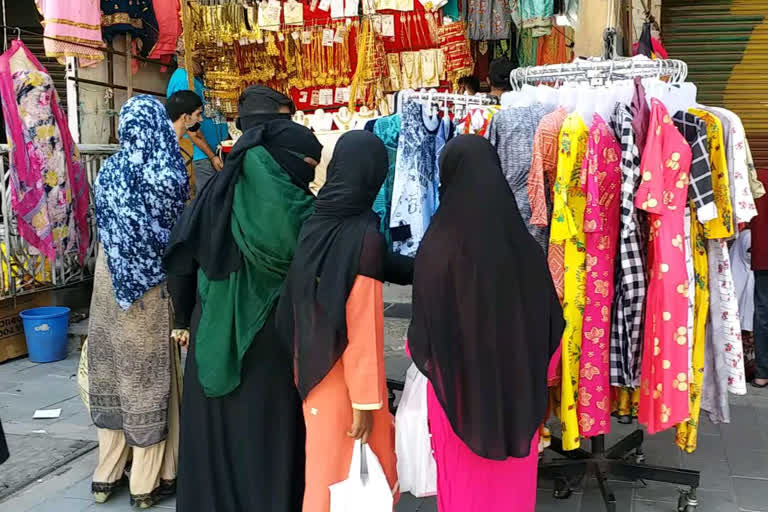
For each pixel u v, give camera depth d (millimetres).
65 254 5766
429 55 6445
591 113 3078
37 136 5340
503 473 2432
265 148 2697
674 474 3115
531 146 3055
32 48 7250
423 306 2354
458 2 6379
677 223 2885
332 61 6570
